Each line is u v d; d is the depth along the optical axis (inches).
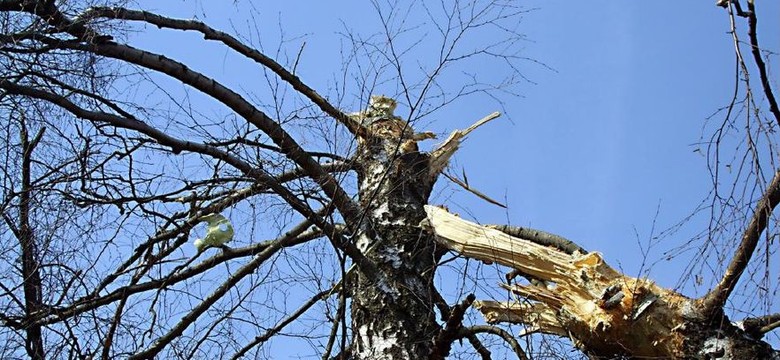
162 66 294.8
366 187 334.3
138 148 288.2
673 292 266.2
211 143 295.3
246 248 322.7
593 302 285.0
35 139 277.6
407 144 346.9
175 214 321.7
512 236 315.3
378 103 362.6
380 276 304.7
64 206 274.7
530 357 274.1
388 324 297.0
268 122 296.5
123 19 299.4
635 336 276.2
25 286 275.7
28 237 271.0
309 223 330.3
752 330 268.5
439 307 311.0
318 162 315.9
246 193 299.0
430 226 321.1
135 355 290.4
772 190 229.3
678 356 269.7
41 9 281.0
